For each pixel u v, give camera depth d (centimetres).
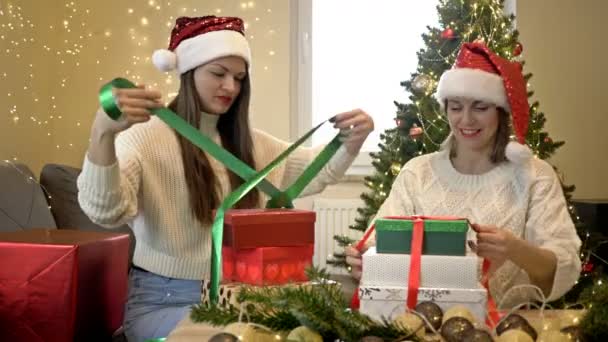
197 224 189
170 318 180
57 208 302
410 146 297
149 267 190
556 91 396
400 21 404
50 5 365
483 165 175
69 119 376
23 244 175
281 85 392
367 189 391
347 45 406
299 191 162
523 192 169
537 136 294
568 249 157
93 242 191
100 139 159
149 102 152
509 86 166
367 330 83
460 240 108
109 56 379
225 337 81
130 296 193
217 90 189
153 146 188
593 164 397
